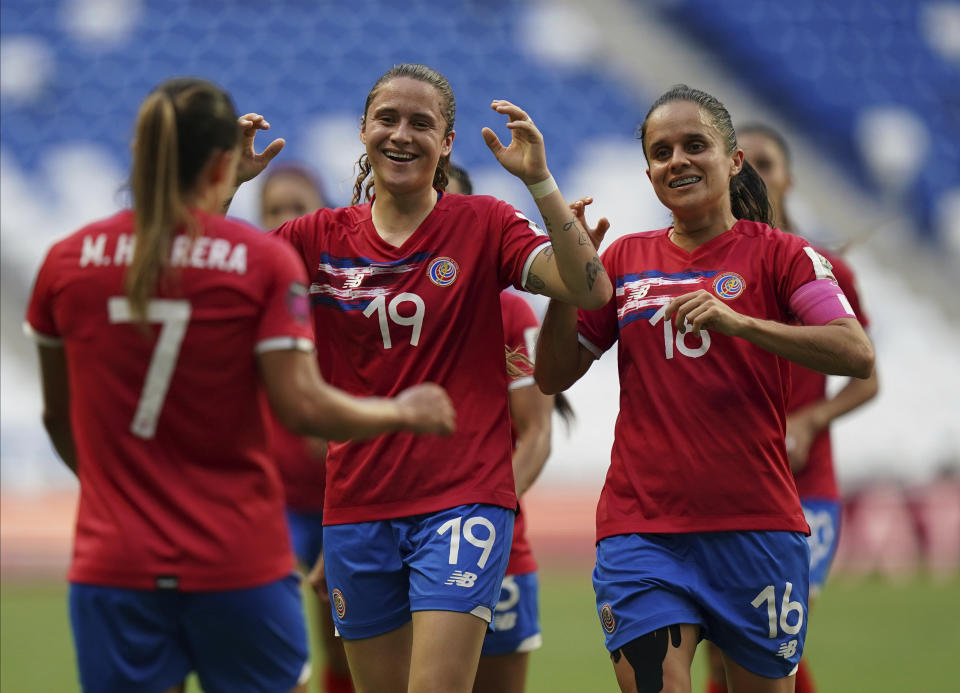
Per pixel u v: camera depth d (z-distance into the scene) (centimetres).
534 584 1747
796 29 6562
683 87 1502
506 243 1461
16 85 6019
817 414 1970
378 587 1462
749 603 1405
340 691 1984
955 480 5144
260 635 1055
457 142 6112
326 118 6125
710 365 1420
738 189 1653
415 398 1094
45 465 4800
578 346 1512
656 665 1357
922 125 6406
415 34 6444
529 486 1745
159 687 1046
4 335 5231
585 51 6475
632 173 6091
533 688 2420
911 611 3672
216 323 1030
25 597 4038
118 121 5972
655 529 1414
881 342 5716
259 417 1071
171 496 1028
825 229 6112
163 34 6291
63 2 6319
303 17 6425
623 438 1461
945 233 6141
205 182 1075
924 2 6700
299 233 1518
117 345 1035
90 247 1058
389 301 1450
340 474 1479
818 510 1995
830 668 2658
